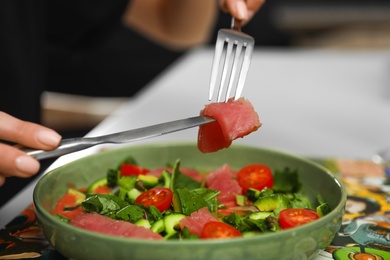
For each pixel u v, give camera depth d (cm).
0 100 97
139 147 65
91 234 47
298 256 49
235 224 53
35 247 56
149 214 54
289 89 104
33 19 103
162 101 96
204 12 125
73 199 59
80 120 145
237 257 47
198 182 62
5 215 61
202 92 102
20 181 92
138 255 47
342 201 53
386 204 64
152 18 128
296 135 83
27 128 51
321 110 93
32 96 102
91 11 119
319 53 135
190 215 53
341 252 55
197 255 46
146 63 218
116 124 86
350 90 104
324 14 222
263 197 57
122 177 61
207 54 134
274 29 224
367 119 89
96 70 216
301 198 58
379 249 56
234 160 65
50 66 214
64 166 60
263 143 80
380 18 219
